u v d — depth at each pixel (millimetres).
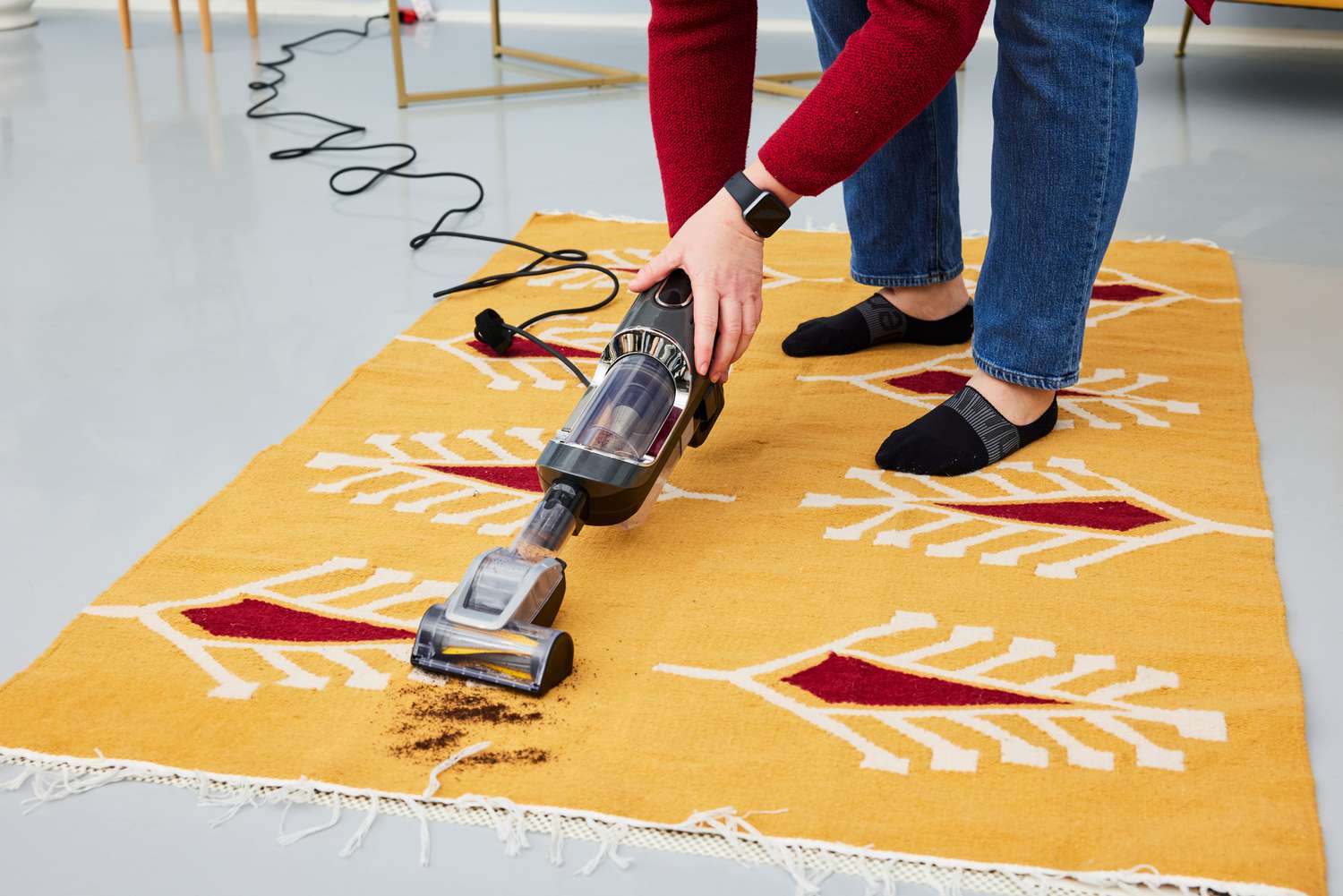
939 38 985
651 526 1184
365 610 1054
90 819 855
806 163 1022
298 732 915
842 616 1040
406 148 2598
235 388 1508
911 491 1241
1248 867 777
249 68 3404
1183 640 1001
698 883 800
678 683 961
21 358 1603
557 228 2064
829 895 788
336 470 1288
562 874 809
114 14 4199
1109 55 1109
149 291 1833
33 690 956
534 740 905
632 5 3975
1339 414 1407
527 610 970
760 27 3934
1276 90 3020
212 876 810
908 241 1504
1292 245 1972
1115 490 1232
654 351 1054
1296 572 1109
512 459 1309
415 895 794
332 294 1809
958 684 955
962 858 797
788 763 879
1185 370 1513
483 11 4102
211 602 1064
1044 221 1179
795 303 1750
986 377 1295
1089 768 866
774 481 1265
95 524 1212
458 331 1649
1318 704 942
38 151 2600
